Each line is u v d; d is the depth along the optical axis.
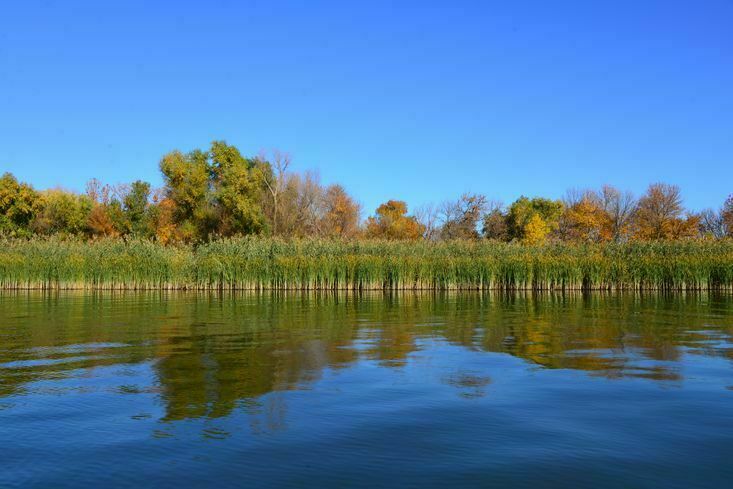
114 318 16.73
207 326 14.72
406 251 34.84
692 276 31.95
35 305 21.81
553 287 33.28
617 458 5.17
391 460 5.14
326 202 64.38
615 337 12.49
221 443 5.57
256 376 8.44
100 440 5.66
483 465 5.03
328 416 6.42
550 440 5.64
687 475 4.80
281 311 19.33
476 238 59.41
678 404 6.87
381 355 10.23
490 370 8.88
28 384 7.94
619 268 32.97
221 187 54.06
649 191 59.12
